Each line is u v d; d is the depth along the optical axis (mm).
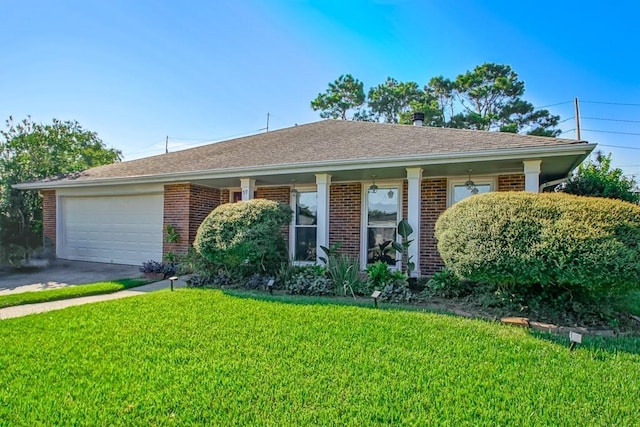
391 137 10125
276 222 8414
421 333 4746
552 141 7371
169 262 10469
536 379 3480
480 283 6770
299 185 11586
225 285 8344
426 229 9906
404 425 2738
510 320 5305
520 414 2889
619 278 4785
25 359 3934
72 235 13375
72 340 4516
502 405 3016
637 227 4949
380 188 10656
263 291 7699
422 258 9898
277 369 3664
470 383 3391
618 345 4422
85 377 3502
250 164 10031
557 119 30312
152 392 3209
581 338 4230
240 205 8594
